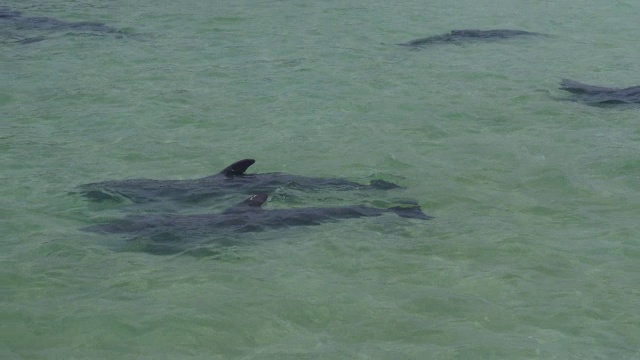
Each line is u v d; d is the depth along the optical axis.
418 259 15.05
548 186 18.72
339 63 28.75
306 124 22.72
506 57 30.08
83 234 15.90
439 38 32.56
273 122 22.84
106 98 24.61
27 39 31.19
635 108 24.22
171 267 14.57
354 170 19.66
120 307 13.16
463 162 20.19
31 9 36.47
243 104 24.30
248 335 12.47
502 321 12.92
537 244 15.70
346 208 17.17
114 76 26.78
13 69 27.31
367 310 13.21
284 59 29.14
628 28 35.09
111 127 22.34
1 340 12.20
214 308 13.18
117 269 14.48
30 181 18.55
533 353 11.99
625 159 20.19
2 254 15.02
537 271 14.63
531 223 16.75
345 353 11.97
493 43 32.06
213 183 18.34
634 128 22.55
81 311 13.02
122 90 25.38
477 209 17.47
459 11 38.28
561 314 13.14
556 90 26.02
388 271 14.59
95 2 38.28
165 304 13.28
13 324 12.63
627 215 17.09
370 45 31.44
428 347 12.16
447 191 18.39
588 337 12.47
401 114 23.62
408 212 17.16
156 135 21.80
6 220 16.48
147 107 23.89
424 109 24.08
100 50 29.81
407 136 21.95
